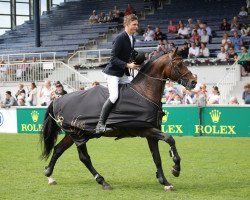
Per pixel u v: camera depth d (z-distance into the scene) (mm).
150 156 12195
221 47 22656
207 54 23047
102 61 25656
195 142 14898
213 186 8344
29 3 40875
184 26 26891
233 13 27938
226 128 16359
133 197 7531
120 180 9062
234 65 20938
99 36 29609
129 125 7914
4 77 24672
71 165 10922
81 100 8406
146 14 30844
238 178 9070
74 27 31859
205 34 24688
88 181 9039
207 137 16250
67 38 30578
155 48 23250
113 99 7973
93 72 24812
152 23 29047
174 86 20797
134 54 8141
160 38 26016
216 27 26297
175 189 8109
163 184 7980
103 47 28203
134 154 12602
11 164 11234
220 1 29469
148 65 8133
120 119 7949
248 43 23859
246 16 26172
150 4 31453
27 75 24219
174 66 7957
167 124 17141
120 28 29781
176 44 25188
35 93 21656
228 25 25641
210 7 29203
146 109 7863
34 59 26906
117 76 8102
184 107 16844
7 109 19906
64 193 7930
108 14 32719
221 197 7445
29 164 11211
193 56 23156
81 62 26688
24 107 19500
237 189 8055
